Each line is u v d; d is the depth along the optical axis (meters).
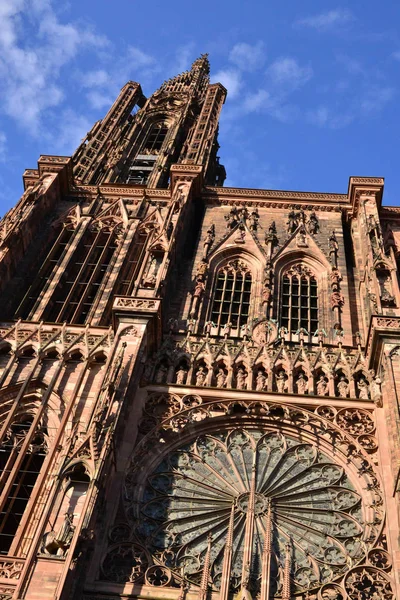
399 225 60.47
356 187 61.34
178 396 41.91
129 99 89.31
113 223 61.66
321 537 35.69
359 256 55.62
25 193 60.72
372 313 44.28
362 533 35.47
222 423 41.12
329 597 32.50
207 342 46.06
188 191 61.03
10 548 34.12
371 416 40.75
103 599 31.83
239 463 39.41
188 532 35.97
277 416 41.34
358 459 38.88
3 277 52.50
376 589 32.69
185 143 80.00
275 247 57.62
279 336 47.28
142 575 33.16
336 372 44.19
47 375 44.09
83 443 34.75
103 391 38.16
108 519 35.09
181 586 32.59
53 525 31.52
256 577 33.03
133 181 76.62
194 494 37.81
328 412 41.19
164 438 40.00
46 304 52.28
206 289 53.84
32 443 40.56
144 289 47.28
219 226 60.62
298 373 44.41
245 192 64.19
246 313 52.06
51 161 64.88
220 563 34.53
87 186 65.31
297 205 62.91
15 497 38.00
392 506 35.78
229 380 43.47
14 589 30.62
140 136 83.19
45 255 58.09
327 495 37.75
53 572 29.39
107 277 54.84
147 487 37.81
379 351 42.50
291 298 53.16
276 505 37.16
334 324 49.81
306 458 39.62
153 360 44.44
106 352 44.66
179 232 55.56
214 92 85.75
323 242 58.38
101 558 33.47
